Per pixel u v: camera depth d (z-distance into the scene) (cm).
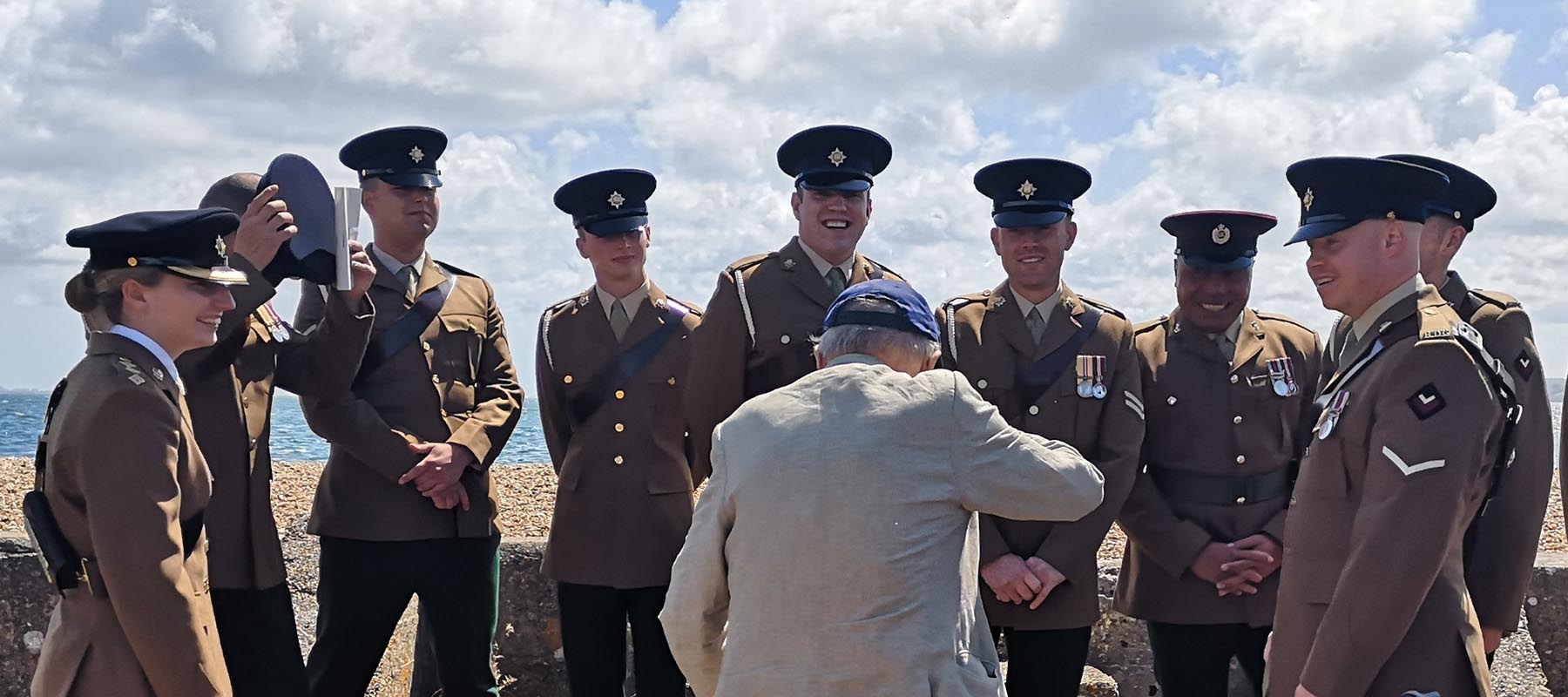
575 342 494
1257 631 457
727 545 287
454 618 463
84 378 296
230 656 403
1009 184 448
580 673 479
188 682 292
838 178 445
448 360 473
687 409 458
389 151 472
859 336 302
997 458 282
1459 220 398
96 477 286
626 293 493
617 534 474
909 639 269
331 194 403
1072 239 461
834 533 273
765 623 275
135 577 284
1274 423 465
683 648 296
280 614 415
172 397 305
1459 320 310
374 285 470
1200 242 466
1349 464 318
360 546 454
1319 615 319
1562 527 898
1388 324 318
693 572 290
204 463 319
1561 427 392
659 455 481
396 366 463
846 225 447
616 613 479
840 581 272
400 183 468
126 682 294
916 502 276
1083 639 436
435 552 459
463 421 473
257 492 407
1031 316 457
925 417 283
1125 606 482
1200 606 451
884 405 283
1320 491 325
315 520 462
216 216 316
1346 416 320
